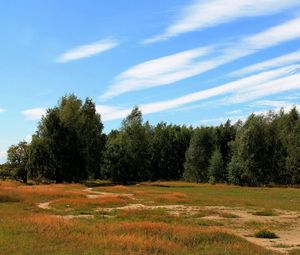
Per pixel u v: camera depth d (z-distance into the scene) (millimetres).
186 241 17875
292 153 98875
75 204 38969
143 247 15500
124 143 106000
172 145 138375
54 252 14523
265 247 18859
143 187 85250
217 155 114125
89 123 97875
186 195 56094
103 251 14680
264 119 104125
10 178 108188
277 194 64188
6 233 18266
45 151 92562
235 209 38844
